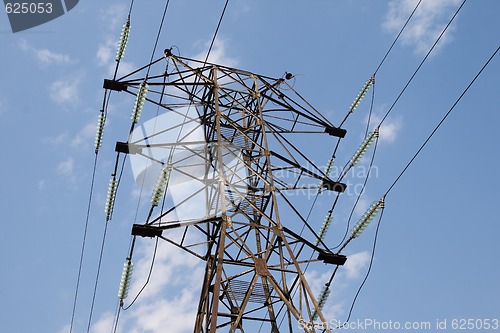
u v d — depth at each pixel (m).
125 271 21.95
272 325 20.62
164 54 26.45
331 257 22.53
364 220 22.25
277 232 21.44
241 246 20.75
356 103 27.19
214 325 17.75
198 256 21.58
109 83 24.98
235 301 20.52
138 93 23.42
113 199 23.95
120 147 23.05
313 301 19.42
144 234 21.33
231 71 27.16
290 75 28.39
